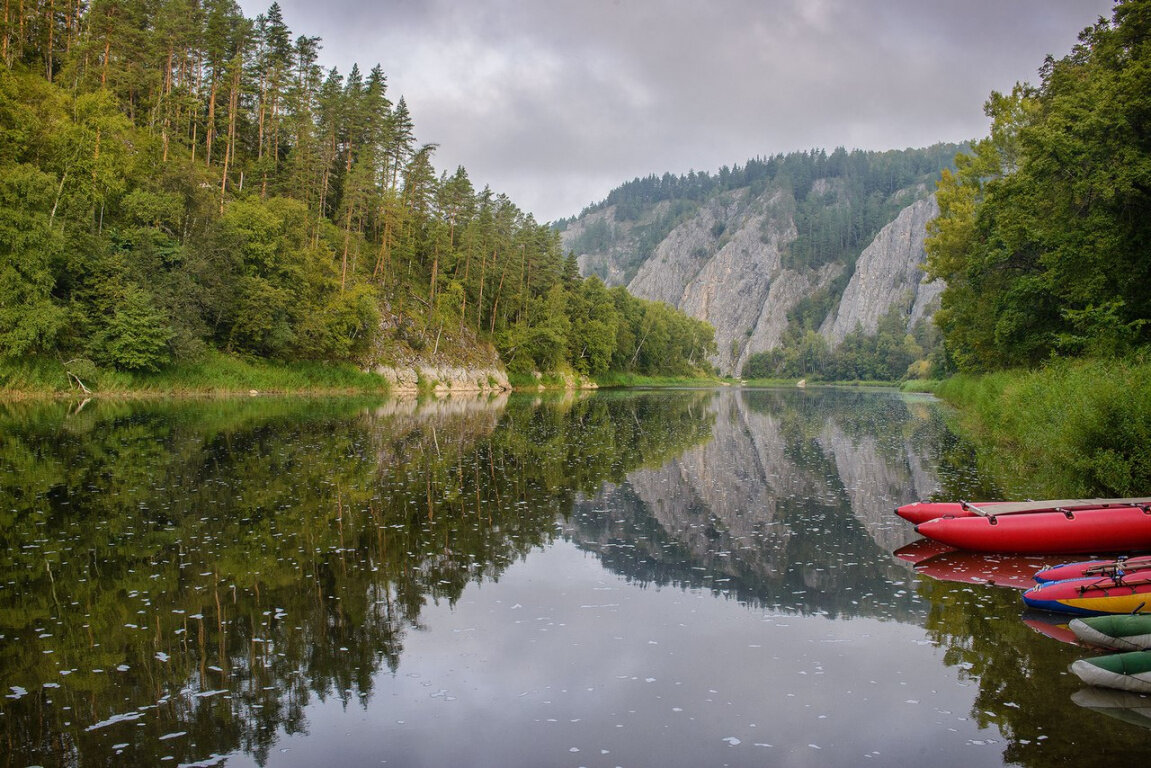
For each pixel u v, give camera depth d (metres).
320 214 67.31
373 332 62.38
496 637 7.93
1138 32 24.52
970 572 10.59
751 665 7.24
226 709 6.21
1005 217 28.98
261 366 51.31
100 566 10.15
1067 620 8.46
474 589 9.60
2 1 53.06
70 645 7.52
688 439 29.80
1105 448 14.50
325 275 60.34
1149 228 24.16
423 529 12.66
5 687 6.58
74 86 53.28
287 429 27.62
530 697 6.50
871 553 11.73
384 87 73.69
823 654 7.51
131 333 39.78
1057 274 27.00
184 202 47.81
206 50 58.44
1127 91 23.20
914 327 182.38
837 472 20.69
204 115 61.19
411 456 21.36
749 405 60.72
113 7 54.25
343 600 9.02
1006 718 6.07
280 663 7.16
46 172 39.94
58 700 6.35
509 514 14.13
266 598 9.02
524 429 31.53
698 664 7.27
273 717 6.08
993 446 23.86
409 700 6.42
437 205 74.25
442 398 56.94
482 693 6.57
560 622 8.44
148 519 12.88
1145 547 10.97
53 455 19.45
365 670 7.04
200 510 13.61
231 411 35.12
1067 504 11.60
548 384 88.50
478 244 77.94
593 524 13.59
